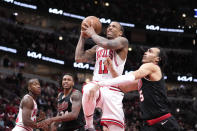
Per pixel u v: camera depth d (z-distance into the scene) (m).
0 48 17.52
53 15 19.98
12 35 21.50
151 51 4.39
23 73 21.09
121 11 24.97
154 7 27.52
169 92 23.00
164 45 23.62
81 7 22.72
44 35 22.84
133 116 17.66
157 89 4.12
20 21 24.30
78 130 5.35
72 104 5.27
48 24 26.19
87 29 4.29
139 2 26.84
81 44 4.82
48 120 5.21
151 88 4.13
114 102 4.20
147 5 27.31
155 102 4.11
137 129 14.66
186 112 19.61
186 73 21.38
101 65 4.41
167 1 29.14
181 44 25.55
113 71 4.25
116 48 4.22
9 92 17.06
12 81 18.53
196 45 23.36
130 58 22.20
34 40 21.36
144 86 4.18
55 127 5.59
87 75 23.11
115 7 24.84
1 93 16.75
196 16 23.16
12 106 13.02
